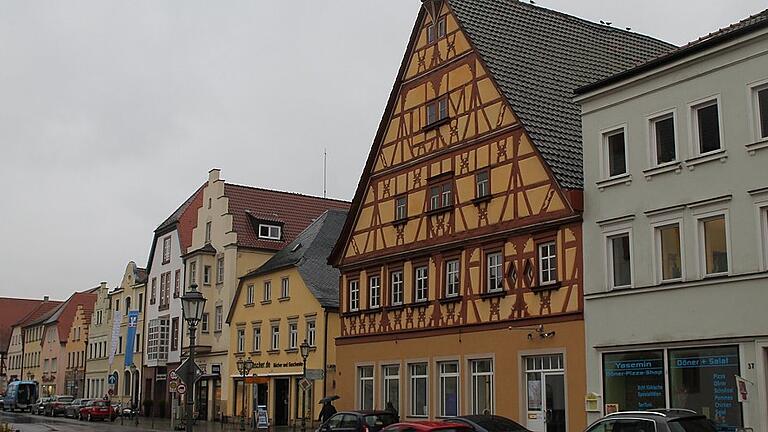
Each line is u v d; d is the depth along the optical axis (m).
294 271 51.88
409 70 38.06
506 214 31.62
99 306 89.75
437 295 34.66
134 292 78.00
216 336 61.12
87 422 61.75
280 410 52.16
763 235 23.36
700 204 24.83
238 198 65.38
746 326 23.31
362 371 39.09
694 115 25.48
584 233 28.34
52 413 75.06
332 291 50.19
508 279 31.19
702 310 24.50
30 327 118.62
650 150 26.53
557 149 30.75
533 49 35.44
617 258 27.41
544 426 29.22
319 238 53.69
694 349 24.69
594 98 28.52
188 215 70.19
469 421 22.50
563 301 28.86
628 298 26.64
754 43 23.95
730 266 23.95
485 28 35.22
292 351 51.00
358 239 40.22
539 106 32.38
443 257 34.56
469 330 32.72
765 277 23.05
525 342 30.06
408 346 35.91
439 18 36.44
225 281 61.09
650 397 25.72
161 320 68.06
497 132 32.47
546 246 30.02
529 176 30.77
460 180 34.16
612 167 27.88
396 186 38.03
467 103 34.28
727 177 24.33
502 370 30.97
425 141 36.50
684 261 25.17
